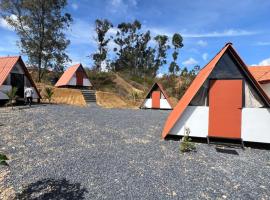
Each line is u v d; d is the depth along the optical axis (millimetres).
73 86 36594
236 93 9195
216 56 10023
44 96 24328
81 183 5457
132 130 11391
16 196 4891
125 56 77750
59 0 36625
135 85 53719
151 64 79625
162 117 17266
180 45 70750
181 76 50781
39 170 6129
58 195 4941
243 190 5348
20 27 36125
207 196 5035
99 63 62656
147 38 78438
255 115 9039
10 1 34375
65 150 7797
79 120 13227
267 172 6434
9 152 7488
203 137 9578
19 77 20891
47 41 37406
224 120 9336
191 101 9672
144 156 7430
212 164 6922
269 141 8898
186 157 7496
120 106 29438
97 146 8344
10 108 17250
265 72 16094
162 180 5715
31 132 10016
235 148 8852
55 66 39594
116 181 5594
